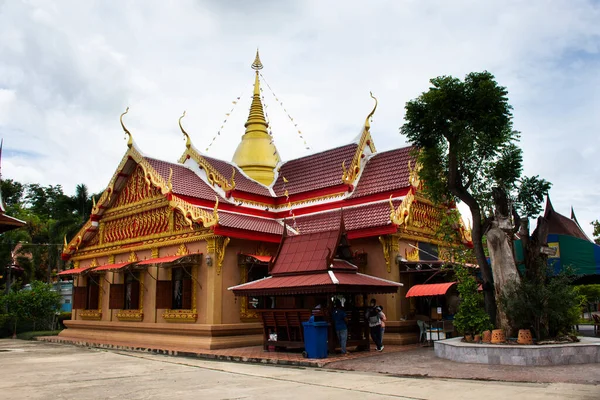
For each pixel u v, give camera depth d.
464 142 19.30
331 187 29.30
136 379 14.82
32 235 64.31
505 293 18.09
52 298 39.16
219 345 23.36
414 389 12.25
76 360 20.42
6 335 38.38
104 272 31.42
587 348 15.95
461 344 17.12
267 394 11.89
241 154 35.38
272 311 21.14
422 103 20.66
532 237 19.33
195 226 25.39
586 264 24.09
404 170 28.03
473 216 20.48
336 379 14.29
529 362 15.39
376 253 25.03
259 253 26.53
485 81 19.42
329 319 19.56
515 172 21.02
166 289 26.14
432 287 22.39
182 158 32.34
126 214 30.66
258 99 37.81
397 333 23.80
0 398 11.75
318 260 20.36
